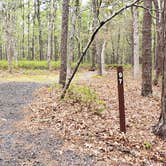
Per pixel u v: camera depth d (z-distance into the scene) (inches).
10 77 930.7
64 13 623.2
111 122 364.2
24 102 475.5
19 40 2034.9
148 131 338.3
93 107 414.3
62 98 445.4
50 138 292.8
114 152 262.4
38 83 749.3
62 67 636.7
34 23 1729.8
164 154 273.7
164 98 316.2
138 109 475.2
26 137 297.1
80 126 328.2
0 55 2317.9
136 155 260.7
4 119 369.1
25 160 242.1
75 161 241.0
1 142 282.4
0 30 1676.9
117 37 1937.7
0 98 510.0
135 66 918.4
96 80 836.6
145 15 558.9
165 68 309.3
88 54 2396.7
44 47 2203.5
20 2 1425.9
